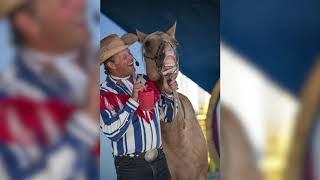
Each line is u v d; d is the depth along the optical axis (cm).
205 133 984
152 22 938
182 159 971
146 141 934
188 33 961
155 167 943
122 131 916
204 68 974
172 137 962
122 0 915
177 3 952
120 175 918
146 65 937
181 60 961
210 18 970
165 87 951
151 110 938
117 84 915
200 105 978
